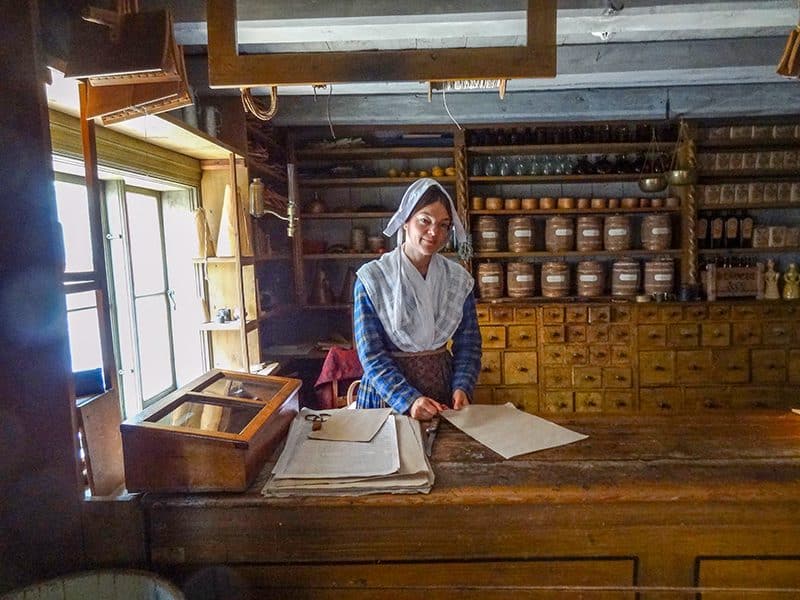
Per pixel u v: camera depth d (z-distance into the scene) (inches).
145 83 47.3
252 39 79.4
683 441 43.9
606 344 138.8
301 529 36.8
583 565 36.9
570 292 150.5
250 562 37.2
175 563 37.4
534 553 36.8
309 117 128.4
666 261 141.8
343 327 153.5
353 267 154.3
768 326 136.4
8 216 37.3
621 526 36.4
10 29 36.7
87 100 48.4
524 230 142.3
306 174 146.9
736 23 77.9
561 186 152.3
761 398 137.7
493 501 35.9
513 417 49.8
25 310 37.8
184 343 104.4
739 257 149.4
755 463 39.4
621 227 141.9
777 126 137.9
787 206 139.4
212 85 45.6
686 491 35.8
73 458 38.5
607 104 129.3
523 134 143.1
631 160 143.2
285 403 46.5
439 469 39.7
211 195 105.1
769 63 98.7
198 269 103.8
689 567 36.7
